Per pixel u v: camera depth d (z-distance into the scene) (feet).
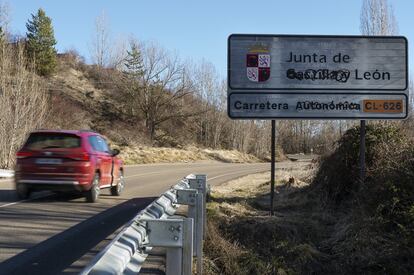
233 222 34.42
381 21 79.36
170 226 15.39
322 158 47.75
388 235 30.91
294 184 55.88
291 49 37.68
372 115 37.78
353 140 42.50
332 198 42.55
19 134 90.94
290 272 28.09
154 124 230.27
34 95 96.48
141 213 17.63
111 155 48.98
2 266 22.49
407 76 37.81
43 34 239.09
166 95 233.76
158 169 106.63
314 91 37.65
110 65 290.97
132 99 230.68
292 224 34.37
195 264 24.17
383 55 37.83
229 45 37.50
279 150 262.06
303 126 289.12
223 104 254.06
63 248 26.20
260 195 52.16
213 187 63.67
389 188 32.91
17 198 43.88
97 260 11.75
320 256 30.14
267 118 37.52
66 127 176.14
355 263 29.30
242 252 28.91
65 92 227.61
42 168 41.52
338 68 37.78
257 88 37.50
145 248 15.69
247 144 254.68
